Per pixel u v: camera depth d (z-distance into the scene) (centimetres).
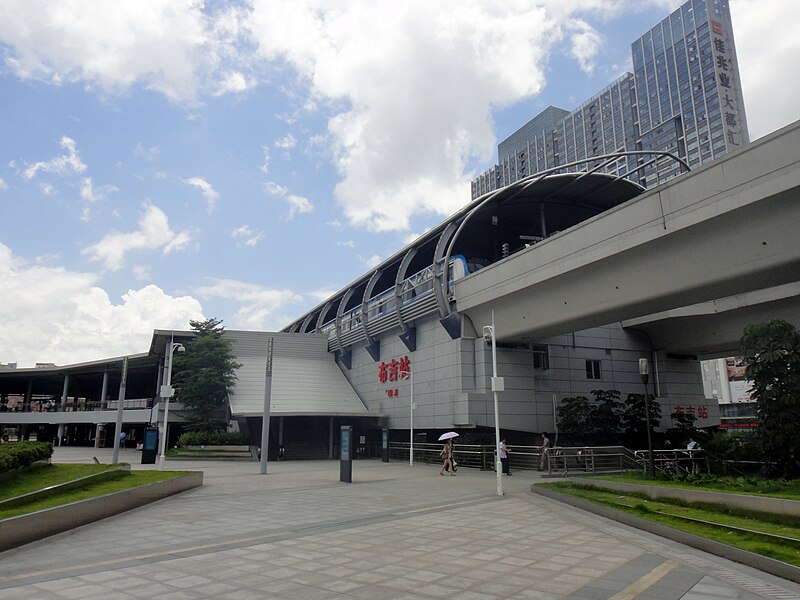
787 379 1784
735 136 12062
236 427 4344
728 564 850
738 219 1866
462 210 3469
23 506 1129
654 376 3794
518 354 3325
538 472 2650
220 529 1136
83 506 1162
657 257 2180
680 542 1006
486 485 2042
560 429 3112
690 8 12888
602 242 2355
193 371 4281
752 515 1113
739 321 3219
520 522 1231
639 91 13812
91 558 882
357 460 3819
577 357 3603
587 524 1205
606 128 14462
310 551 931
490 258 4566
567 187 3459
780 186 1709
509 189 3381
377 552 924
